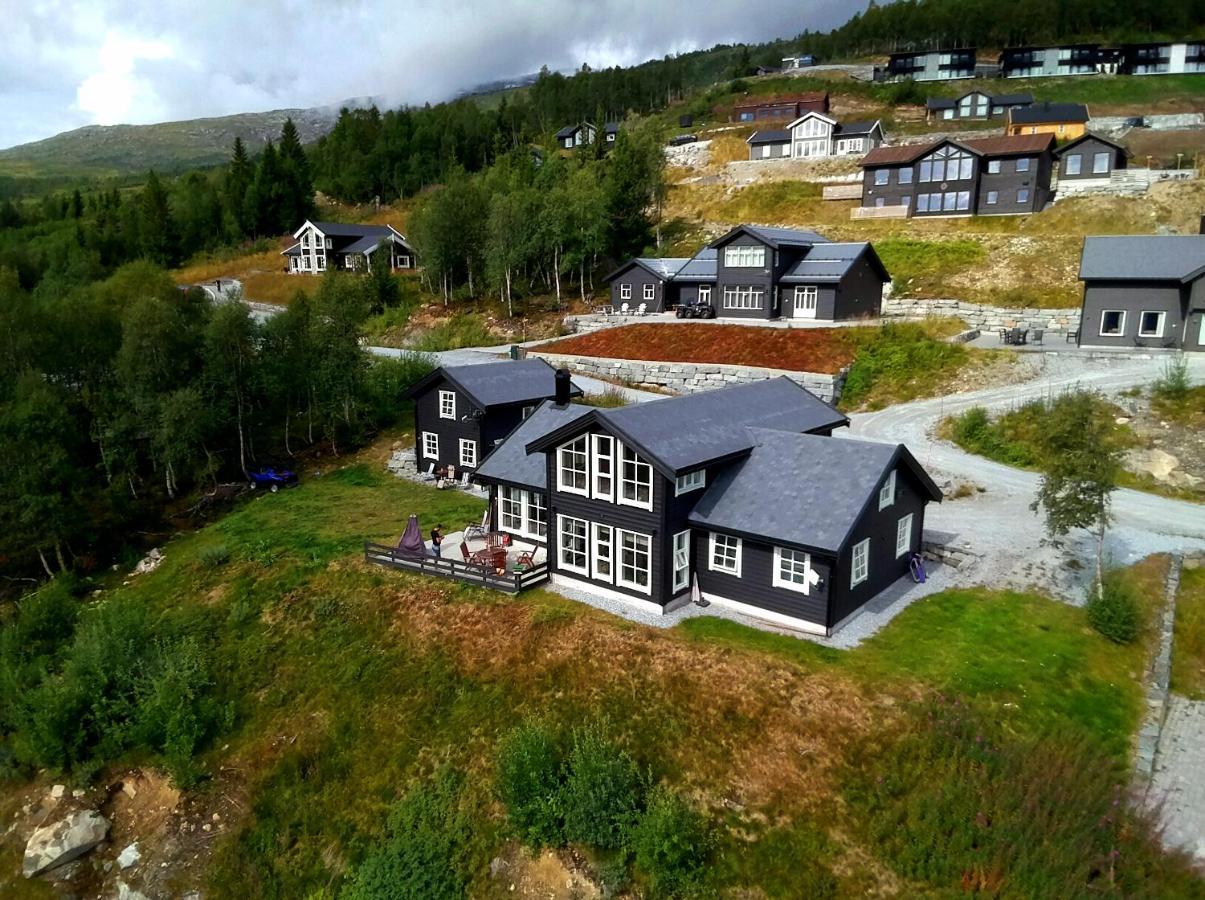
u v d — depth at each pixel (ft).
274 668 91.04
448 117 470.80
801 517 77.20
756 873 59.52
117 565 123.75
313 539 113.19
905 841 58.75
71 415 137.90
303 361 156.87
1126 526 99.45
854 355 157.58
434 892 65.21
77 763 83.10
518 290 244.01
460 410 132.87
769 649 75.36
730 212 272.31
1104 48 379.35
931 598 85.61
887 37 517.55
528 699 76.95
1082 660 74.90
